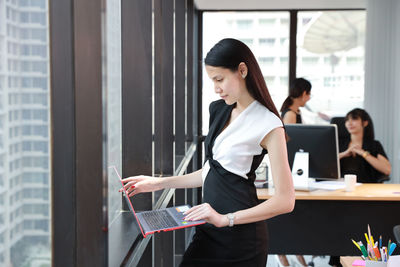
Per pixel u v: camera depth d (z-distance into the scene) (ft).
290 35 20.04
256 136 6.10
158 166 10.45
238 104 6.34
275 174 6.03
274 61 20.36
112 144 6.84
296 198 11.00
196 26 20.07
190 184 7.09
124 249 5.54
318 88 20.21
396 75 18.71
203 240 6.58
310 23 19.99
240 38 20.39
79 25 4.01
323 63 20.11
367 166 13.75
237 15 20.29
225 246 6.37
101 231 4.24
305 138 11.57
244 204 6.24
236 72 6.02
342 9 19.74
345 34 19.90
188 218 5.92
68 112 4.03
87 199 4.22
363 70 19.97
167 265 10.43
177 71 14.39
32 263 3.77
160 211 6.46
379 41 18.92
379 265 7.04
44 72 3.88
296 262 13.98
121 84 7.61
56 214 4.11
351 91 20.10
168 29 11.27
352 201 11.27
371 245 7.32
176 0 14.47
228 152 6.25
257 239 6.38
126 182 6.97
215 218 5.90
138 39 7.57
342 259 8.19
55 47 3.97
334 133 11.41
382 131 19.08
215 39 20.40
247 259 6.34
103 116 4.16
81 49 4.05
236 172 6.24
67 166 4.08
